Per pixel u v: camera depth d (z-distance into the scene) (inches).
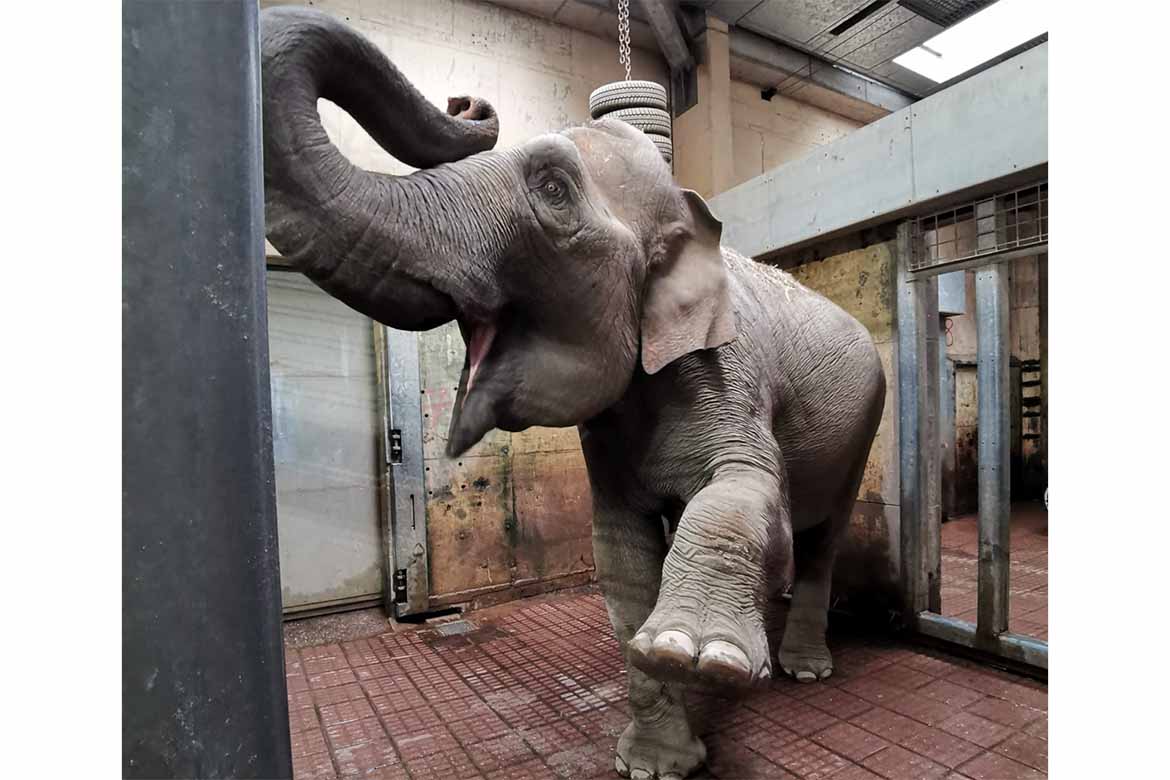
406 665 103.2
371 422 138.6
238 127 24.8
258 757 24.5
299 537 132.3
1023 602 129.2
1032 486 255.0
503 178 45.1
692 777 64.6
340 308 135.8
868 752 69.2
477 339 46.8
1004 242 94.3
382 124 42.1
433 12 148.6
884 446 112.4
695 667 42.7
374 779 67.7
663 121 89.0
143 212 23.5
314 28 36.1
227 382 24.4
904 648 105.2
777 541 52.8
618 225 52.0
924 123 97.2
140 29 23.6
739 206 132.9
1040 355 253.0
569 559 152.0
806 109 225.6
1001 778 64.0
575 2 160.6
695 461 58.4
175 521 23.6
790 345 72.8
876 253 112.0
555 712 82.7
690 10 183.5
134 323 23.3
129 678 22.9
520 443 146.5
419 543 133.6
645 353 55.1
